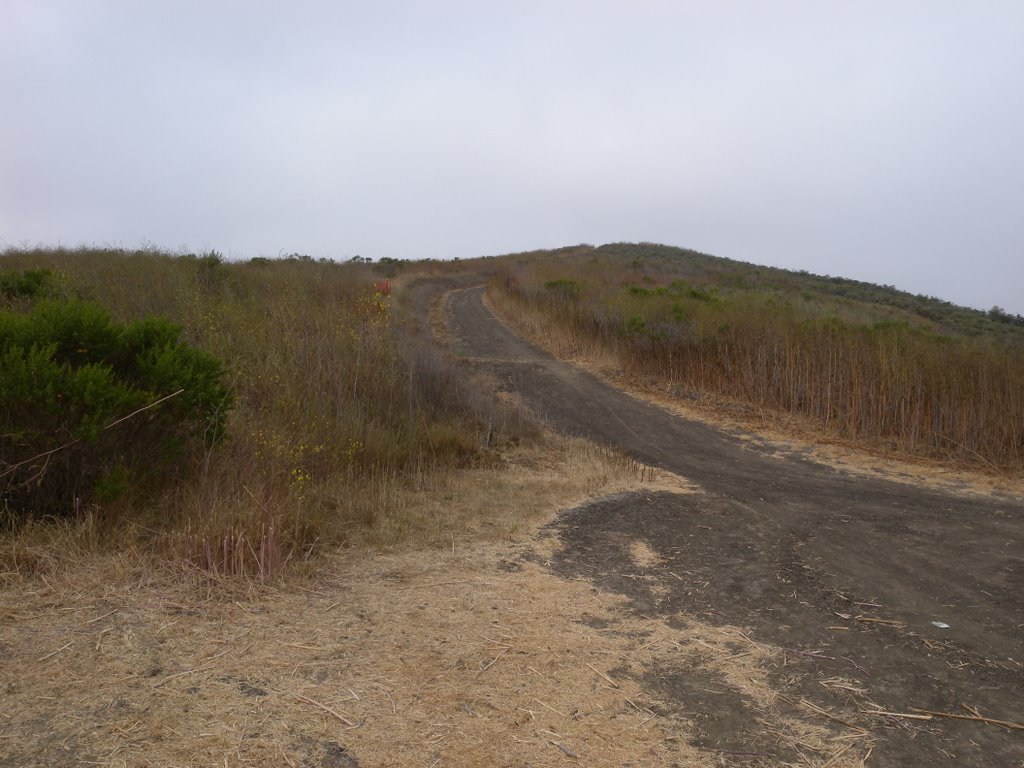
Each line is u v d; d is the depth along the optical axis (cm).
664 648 399
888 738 314
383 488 677
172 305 1177
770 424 1280
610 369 1709
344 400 920
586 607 455
